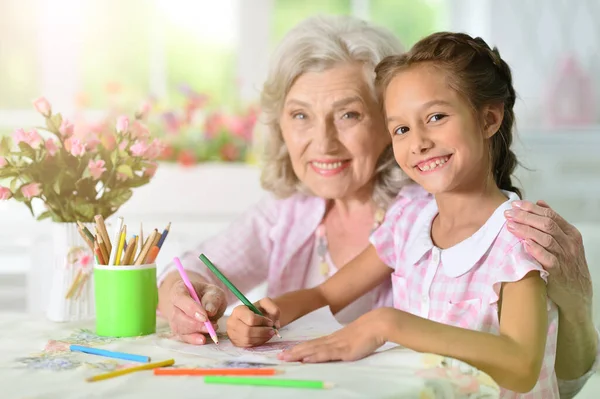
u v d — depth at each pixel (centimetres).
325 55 132
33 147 120
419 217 126
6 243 226
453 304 110
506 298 100
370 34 136
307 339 107
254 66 329
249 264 149
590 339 118
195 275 136
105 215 125
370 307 139
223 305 115
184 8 321
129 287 109
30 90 309
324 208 146
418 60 112
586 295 112
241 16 326
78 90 312
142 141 125
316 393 76
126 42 316
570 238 109
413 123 110
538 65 341
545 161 325
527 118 341
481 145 110
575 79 337
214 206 233
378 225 140
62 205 122
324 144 133
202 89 326
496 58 117
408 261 122
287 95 137
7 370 89
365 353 92
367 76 133
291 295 124
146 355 97
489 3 338
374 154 136
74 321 122
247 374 84
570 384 123
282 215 149
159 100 287
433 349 90
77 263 122
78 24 311
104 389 79
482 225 113
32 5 306
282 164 148
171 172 232
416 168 111
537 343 93
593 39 338
